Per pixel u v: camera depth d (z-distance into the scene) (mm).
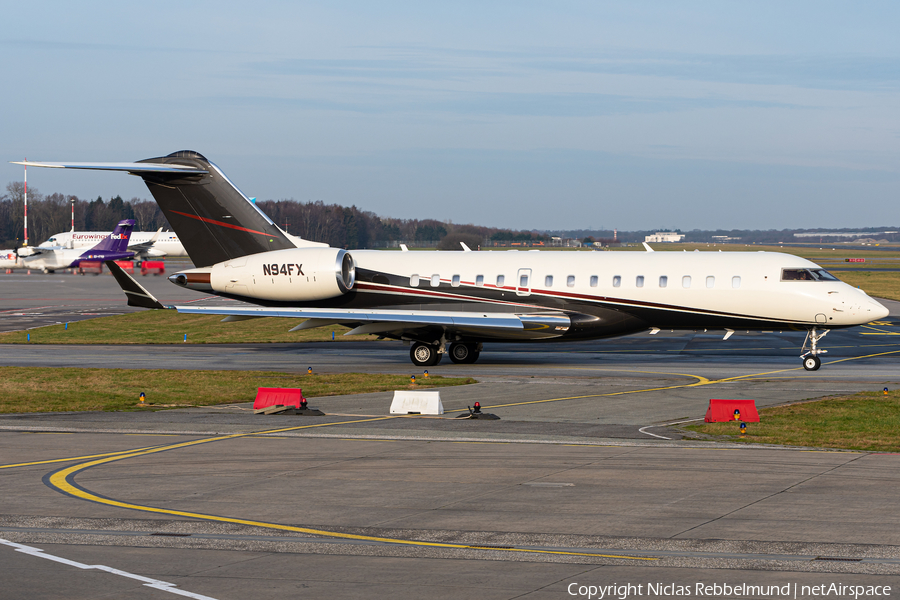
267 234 121250
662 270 114500
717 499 45812
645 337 158875
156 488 49031
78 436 66750
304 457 58000
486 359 126562
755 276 111375
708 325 114625
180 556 36750
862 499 45594
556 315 115688
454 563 35750
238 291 121000
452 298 120312
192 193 120812
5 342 156125
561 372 108750
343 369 113375
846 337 156375
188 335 166250
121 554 36969
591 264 117125
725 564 35438
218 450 60656
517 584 33094
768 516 42375
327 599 31391
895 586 32844
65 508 44562
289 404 78875
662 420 73000
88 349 142500
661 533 39750
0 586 32625
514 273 118625
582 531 40188
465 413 76875
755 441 63031
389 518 42562
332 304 123750
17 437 66250
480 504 45156
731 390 90625
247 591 32188
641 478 50969
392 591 32281
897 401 81375
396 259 123750
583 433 66938
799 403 80750
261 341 156875
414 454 58875
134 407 82000
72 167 104812
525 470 53469
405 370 112188
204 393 90562
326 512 43781
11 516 43094
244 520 42344
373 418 75000
